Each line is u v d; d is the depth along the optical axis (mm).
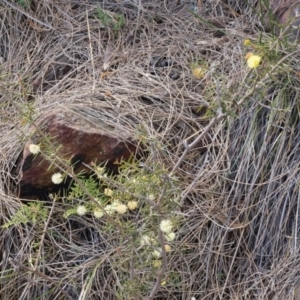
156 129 2627
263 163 2434
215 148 2543
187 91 2756
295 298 2221
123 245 2264
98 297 2309
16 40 3301
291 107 2496
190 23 3188
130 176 2264
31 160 2389
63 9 3369
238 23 3123
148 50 3053
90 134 2434
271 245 2369
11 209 2414
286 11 2967
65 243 2404
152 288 2156
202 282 2352
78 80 2932
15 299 2336
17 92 2994
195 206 2408
